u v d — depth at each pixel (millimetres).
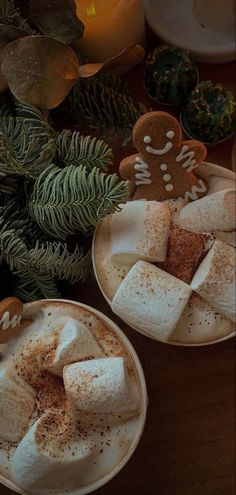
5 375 316
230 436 362
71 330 315
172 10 389
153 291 323
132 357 316
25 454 304
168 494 361
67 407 315
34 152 311
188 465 362
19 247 308
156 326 323
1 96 329
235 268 322
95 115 349
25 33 303
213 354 366
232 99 359
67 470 307
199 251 334
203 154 324
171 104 381
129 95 375
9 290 352
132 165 328
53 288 342
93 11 349
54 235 329
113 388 302
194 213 337
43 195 310
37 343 321
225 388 364
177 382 366
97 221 314
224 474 360
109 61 308
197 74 377
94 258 341
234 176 345
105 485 362
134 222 331
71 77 300
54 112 369
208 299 325
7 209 324
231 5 365
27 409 316
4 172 306
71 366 311
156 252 328
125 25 359
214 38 383
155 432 364
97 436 313
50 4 301
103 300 371
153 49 399
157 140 314
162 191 342
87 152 321
